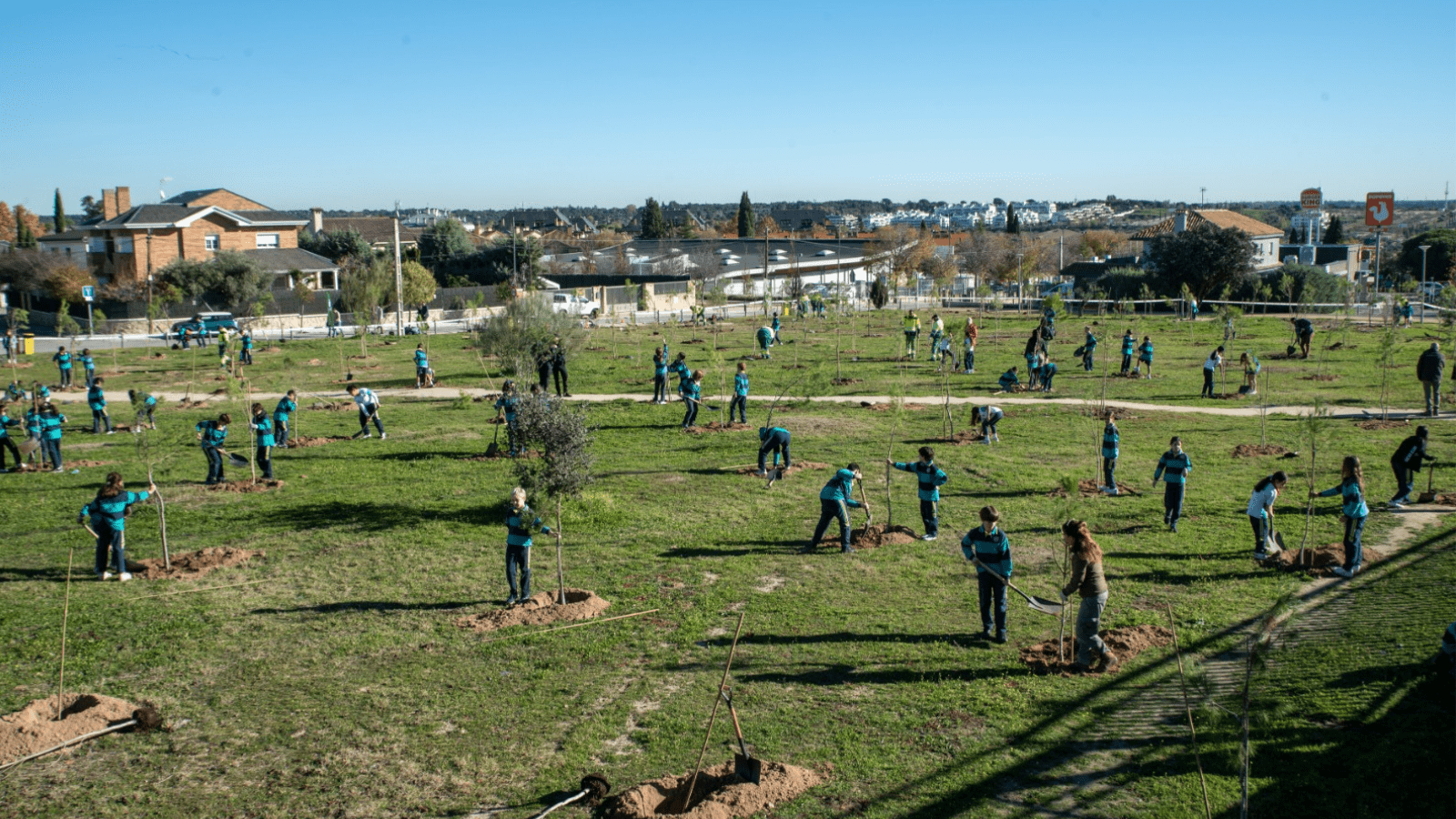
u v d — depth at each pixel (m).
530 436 13.69
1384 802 7.94
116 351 46.47
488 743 9.19
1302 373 34.66
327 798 8.27
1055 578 13.68
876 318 62.88
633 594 13.17
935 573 13.96
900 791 8.25
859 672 10.64
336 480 20.28
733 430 25.58
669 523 16.70
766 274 78.75
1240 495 18.19
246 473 21.00
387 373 38.91
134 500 14.18
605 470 20.88
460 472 20.92
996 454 22.17
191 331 52.03
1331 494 13.85
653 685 10.41
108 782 8.54
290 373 39.12
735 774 8.39
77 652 11.34
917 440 23.98
